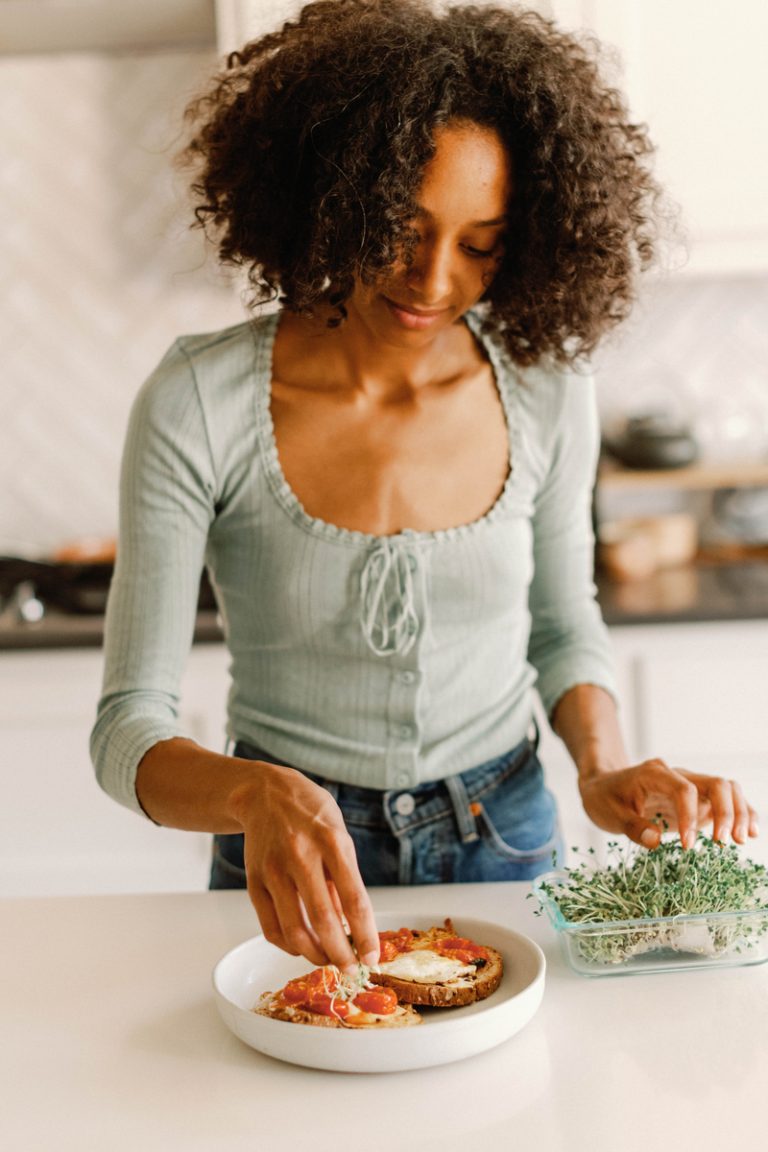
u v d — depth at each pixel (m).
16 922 1.15
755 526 2.90
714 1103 0.81
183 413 1.19
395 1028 0.85
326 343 1.22
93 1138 0.80
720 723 2.37
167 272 2.80
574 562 1.40
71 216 2.79
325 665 1.23
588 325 1.25
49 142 2.76
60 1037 0.93
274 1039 0.86
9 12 2.42
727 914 0.98
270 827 0.90
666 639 2.36
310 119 1.09
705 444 2.87
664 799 1.10
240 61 1.23
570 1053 0.88
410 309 1.11
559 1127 0.79
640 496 2.94
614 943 0.99
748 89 2.40
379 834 1.23
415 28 1.09
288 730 1.24
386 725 1.23
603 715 1.32
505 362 1.30
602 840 2.33
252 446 1.21
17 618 2.46
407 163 1.03
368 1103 0.83
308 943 0.87
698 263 2.47
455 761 1.25
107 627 1.20
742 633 2.36
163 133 2.74
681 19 2.38
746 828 1.05
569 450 1.33
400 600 1.21
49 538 2.89
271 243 1.19
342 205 1.07
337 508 1.21
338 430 1.22
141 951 1.09
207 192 1.25
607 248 1.19
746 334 2.87
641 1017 0.93
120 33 2.59
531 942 0.98
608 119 1.19
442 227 1.06
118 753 1.10
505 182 1.09
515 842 1.27
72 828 2.40
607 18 2.36
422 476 1.22
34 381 2.84
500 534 1.25
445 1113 0.81
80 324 2.83
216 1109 0.83
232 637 1.28
